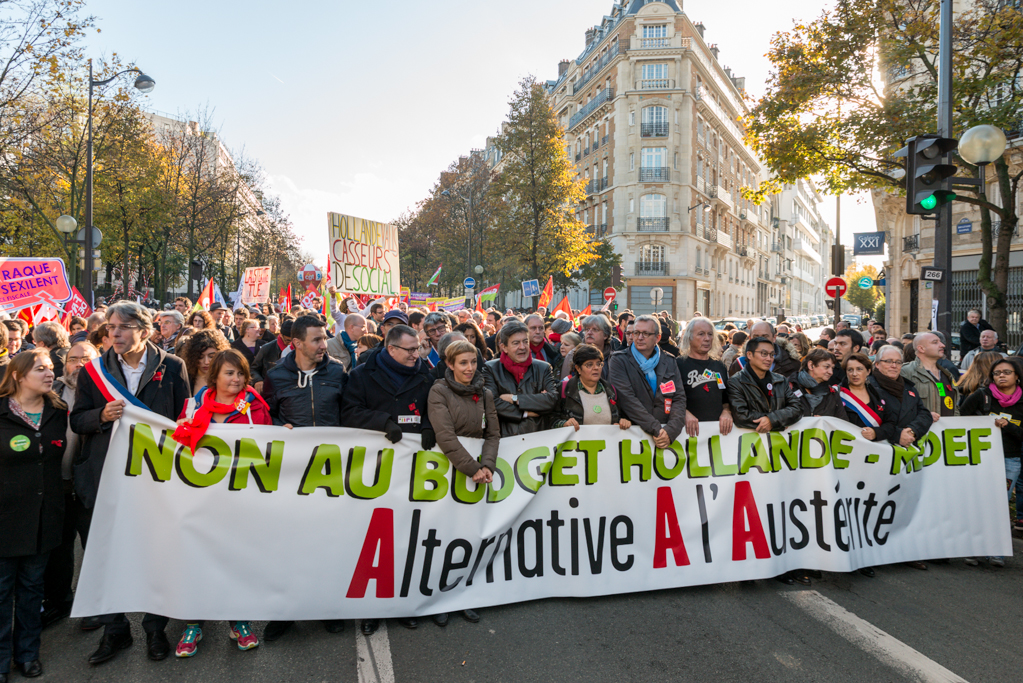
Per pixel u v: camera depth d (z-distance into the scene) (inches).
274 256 1800.0
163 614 137.3
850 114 476.4
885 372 192.5
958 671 129.8
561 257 1178.0
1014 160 673.0
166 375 150.2
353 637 144.3
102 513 137.6
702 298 1930.4
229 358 145.3
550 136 1152.8
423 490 154.6
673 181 1734.7
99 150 904.3
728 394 182.5
